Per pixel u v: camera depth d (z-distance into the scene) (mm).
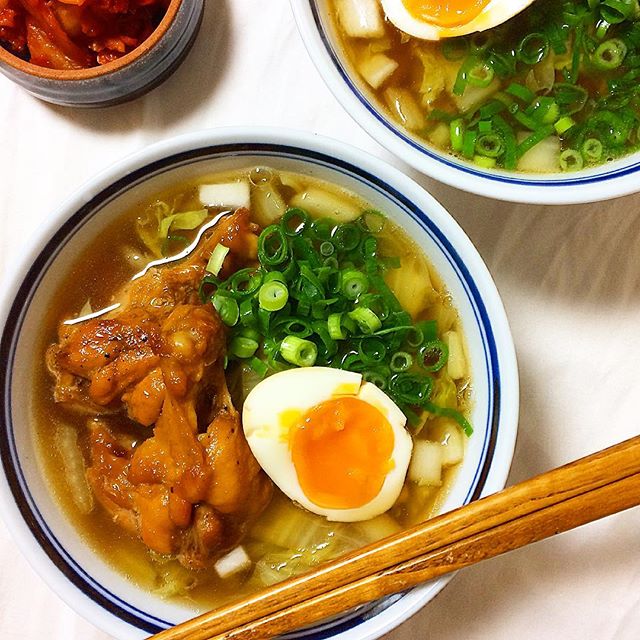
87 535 334
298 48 375
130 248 342
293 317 333
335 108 373
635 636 364
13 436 322
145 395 314
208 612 308
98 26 360
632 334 371
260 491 326
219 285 334
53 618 362
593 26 337
